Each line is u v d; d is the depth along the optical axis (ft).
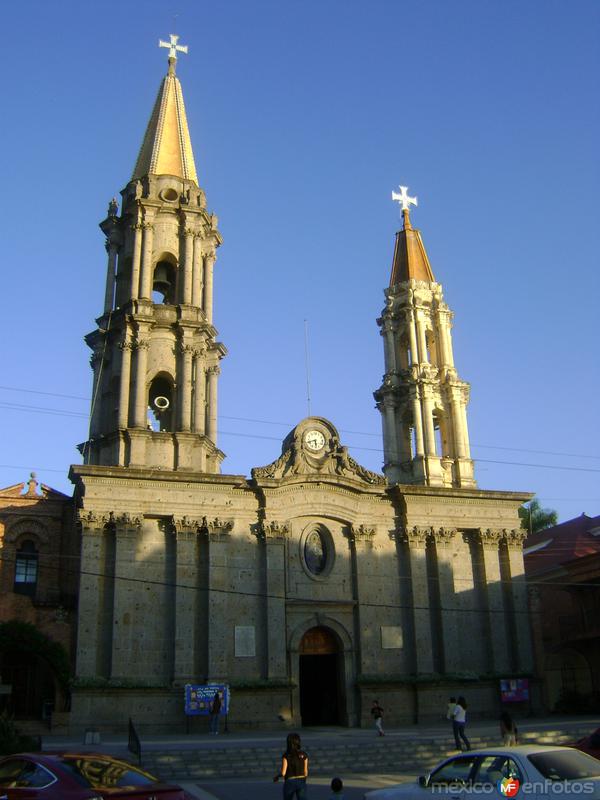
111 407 164.04
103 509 146.30
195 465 155.63
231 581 151.94
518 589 169.58
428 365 188.55
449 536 168.04
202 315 170.81
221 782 95.14
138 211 171.73
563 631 186.70
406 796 55.83
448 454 186.60
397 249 206.08
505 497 173.78
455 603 164.86
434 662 161.17
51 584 161.79
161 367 162.61
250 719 144.46
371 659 156.46
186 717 138.82
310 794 84.23
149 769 99.96
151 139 184.03
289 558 157.79
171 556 149.38
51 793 50.08
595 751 80.12
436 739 117.60
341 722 153.07
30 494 167.02
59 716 135.23
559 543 207.41
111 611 142.10
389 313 197.36
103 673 139.44
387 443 187.01
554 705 173.88
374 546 164.86
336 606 157.69
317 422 167.43
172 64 195.83
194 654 144.46
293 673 150.41
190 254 170.81
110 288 170.60
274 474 159.02
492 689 161.68
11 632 141.28
